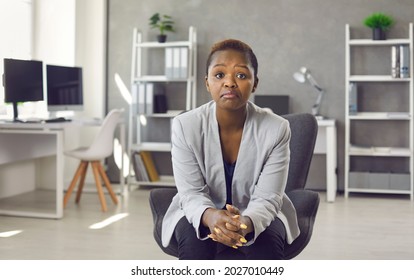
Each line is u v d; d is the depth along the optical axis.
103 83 6.25
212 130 1.96
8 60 4.66
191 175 1.97
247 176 1.97
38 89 5.06
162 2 6.19
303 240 2.12
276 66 6.02
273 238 1.88
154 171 6.12
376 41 5.59
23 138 4.91
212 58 1.92
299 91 5.98
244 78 1.88
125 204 5.17
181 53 5.83
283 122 1.98
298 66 5.98
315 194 2.23
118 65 6.30
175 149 2.00
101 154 4.93
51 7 5.91
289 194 2.32
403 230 4.21
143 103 5.91
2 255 3.39
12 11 5.50
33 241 3.76
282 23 5.99
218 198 2.01
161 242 2.11
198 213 1.85
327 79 5.93
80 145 6.24
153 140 6.31
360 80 5.67
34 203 5.14
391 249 3.65
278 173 1.95
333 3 5.90
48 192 5.79
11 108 5.48
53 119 5.08
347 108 5.66
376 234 4.07
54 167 5.97
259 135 1.94
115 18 6.29
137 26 6.25
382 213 4.85
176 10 6.17
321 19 5.93
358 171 5.84
